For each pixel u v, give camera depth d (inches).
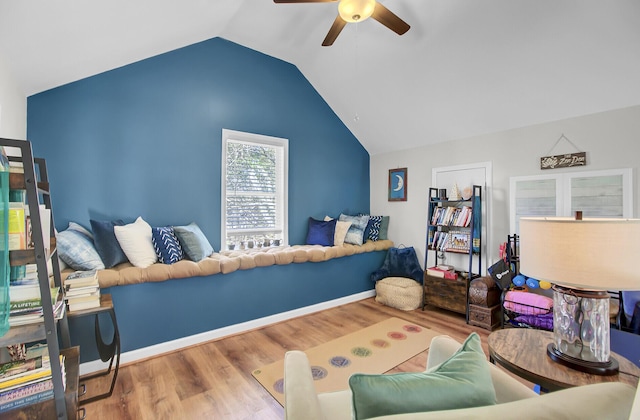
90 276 77.6
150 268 97.6
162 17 87.8
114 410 73.2
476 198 136.3
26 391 48.3
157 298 100.8
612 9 81.2
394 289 148.6
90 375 87.8
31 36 65.8
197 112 124.3
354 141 183.5
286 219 151.8
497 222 134.1
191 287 107.7
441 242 147.7
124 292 94.9
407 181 170.4
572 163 112.0
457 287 133.2
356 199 184.2
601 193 106.3
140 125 111.0
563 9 86.4
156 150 114.6
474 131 139.6
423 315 139.3
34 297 48.5
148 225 107.1
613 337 71.7
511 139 129.2
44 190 68.5
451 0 96.6
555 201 117.0
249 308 122.3
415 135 160.2
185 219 121.3
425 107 141.8
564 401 23.4
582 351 46.4
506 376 43.4
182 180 120.6
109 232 96.6
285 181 151.5
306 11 113.0
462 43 108.1
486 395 29.5
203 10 96.0
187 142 121.7
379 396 27.1
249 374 89.0
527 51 100.7
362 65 136.9
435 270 143.5
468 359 33.4
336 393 50.1
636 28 82.3
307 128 160.7
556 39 93.7
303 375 42.4
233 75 134.5
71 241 88.1
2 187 45.8
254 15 115.2
